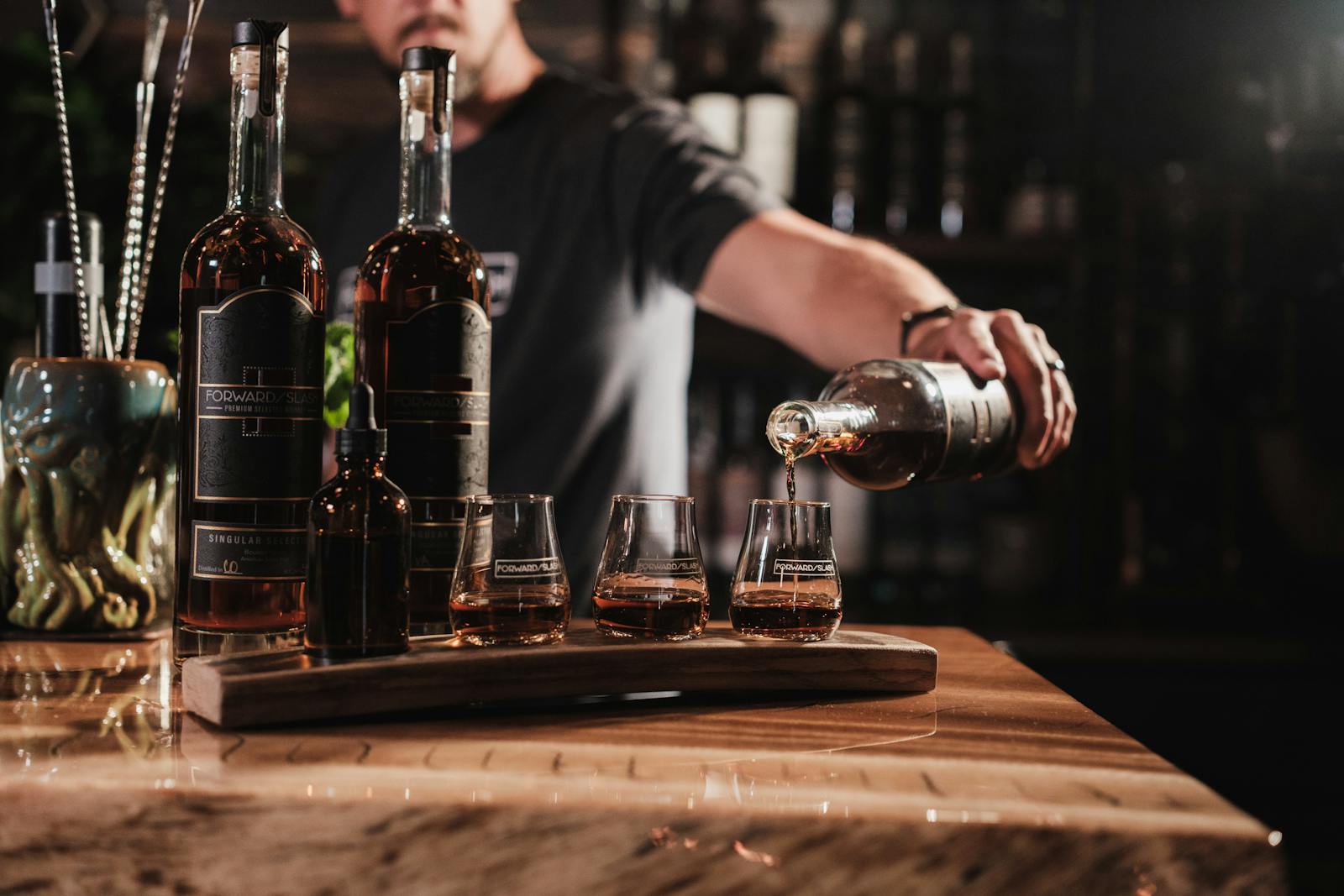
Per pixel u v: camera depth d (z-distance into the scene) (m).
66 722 0.74
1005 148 2.96
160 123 2.50
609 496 1.89
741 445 2.73
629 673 0.80
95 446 0.96
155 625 1.03
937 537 2.79
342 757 0.66
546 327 1.84
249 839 0.59
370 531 0.77
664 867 0.57
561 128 1.86
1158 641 2.56
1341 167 2.33
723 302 1.63
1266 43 2.49
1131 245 2.65
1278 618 2.65
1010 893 0.56
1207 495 2.70
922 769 0.65
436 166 0.89
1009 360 1.04
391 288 0.87
